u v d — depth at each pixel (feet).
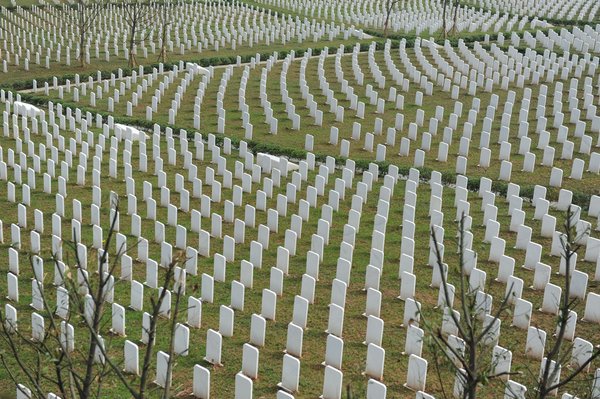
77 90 132.26
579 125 105.81
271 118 114.21
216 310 64.59
